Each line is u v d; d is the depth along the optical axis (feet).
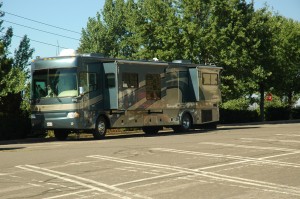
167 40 126.11
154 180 32.35
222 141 61.36
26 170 37.76
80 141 69.56
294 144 56.59
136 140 66.80
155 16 132.05
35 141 75.77
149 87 80.64
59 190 29.22
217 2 128.98
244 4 137.08
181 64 88.02
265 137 67.10
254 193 27.68
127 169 37.60
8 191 29.04
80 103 70.59
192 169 37.27
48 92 71.67
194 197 26.53
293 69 167.12
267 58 139.95
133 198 26.61
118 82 74.38
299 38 166.20
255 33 135.54
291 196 26.84
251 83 133.18
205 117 92.43
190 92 90.02
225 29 127.65
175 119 85.92
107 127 75.00
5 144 68.44
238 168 37.70
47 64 72.08
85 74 71.67
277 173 35.19
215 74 95.04
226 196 26.78
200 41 124.16
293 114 183.62
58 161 42.93
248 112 149.07
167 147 54.19
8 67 72.49
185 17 127.85
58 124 70.74
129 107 76.59
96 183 31.48
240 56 128.77
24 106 88.22
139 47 135.23
